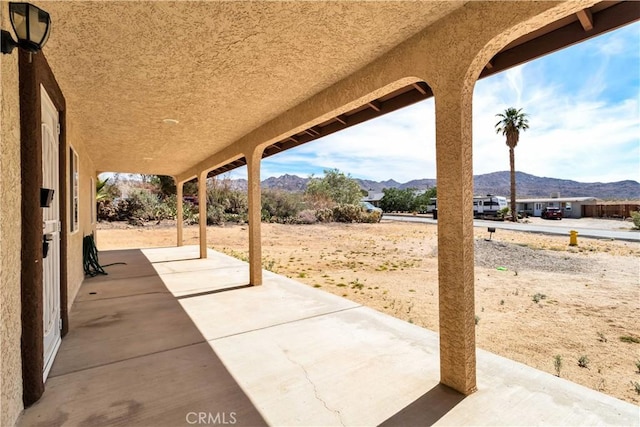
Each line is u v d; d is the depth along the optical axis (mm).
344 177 31797
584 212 30828
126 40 2496
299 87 3527
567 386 2342
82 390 2342
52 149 3076
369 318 3887
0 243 1684
